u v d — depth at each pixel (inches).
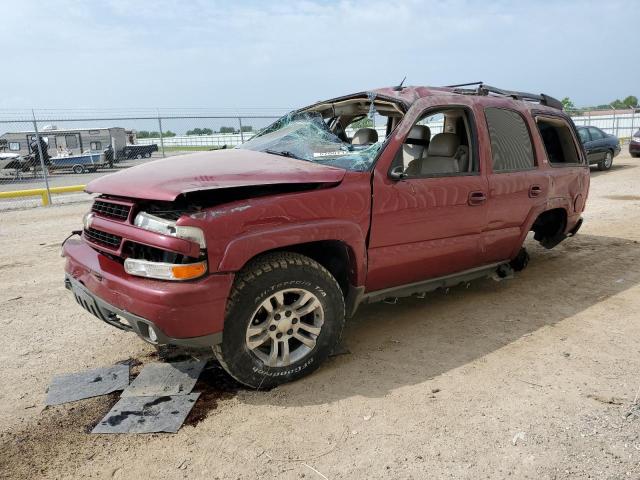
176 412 112.1
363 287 135.8
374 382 125.3
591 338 149.9
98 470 95.3
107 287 113.7
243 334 114.0
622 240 276.8
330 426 107.2
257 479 92.0
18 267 241.6
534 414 110.8
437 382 125.0
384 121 174.2
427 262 148.8
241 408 114.3
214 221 106.9
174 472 94.3
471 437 103.0
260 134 180.4
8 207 473.1
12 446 102.8
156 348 146.9
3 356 143.7
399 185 136.5
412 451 99.0
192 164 132.3
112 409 114.2
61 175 804.6
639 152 748.6
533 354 139.9
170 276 105.6
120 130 944.3
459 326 160.6
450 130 175.0
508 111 174.6
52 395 121.6
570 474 92.3
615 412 111.3
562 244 269.6
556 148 205.0
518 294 190.1
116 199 123.0
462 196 151.3
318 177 123.9
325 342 126.3
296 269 117.6
